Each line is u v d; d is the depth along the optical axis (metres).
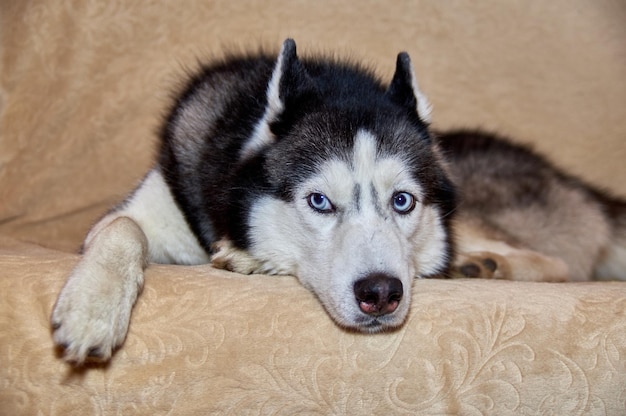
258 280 0.77
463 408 0.70
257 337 0.71
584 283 0.83
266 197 0.80
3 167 1.13
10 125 1.14
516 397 0.70
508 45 1.20
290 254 0.80
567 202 1.10
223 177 0.84
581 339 0.71
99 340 0.67
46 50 1.14
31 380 0.71
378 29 1.19
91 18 1.15
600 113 1.20
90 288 0.68
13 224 1.12
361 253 0.73
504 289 0.76
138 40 1.16
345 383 0.71
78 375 0.70
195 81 0.95
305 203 0.78
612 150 1.20
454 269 0.92
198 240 0.89
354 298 0.72
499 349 0.71
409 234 0.81
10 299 0.72
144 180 0.92
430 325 0.72
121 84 1.16
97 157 1.16
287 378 0.71
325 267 0.75
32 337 0.71
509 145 1.13
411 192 0.80
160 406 0.70
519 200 1.08
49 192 1.14
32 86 1.14
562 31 1.20
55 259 0.77
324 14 1.19
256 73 0.91
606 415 0.70
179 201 0.88
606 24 1.20
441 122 1.20
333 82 0.87
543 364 0.71
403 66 0.85
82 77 1.15
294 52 0.81
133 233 0.75
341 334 0.72
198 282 0.74
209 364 0.71
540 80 1.20
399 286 0.71
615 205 1.14
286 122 0.81
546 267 0.97
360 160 0.77
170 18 1.17
